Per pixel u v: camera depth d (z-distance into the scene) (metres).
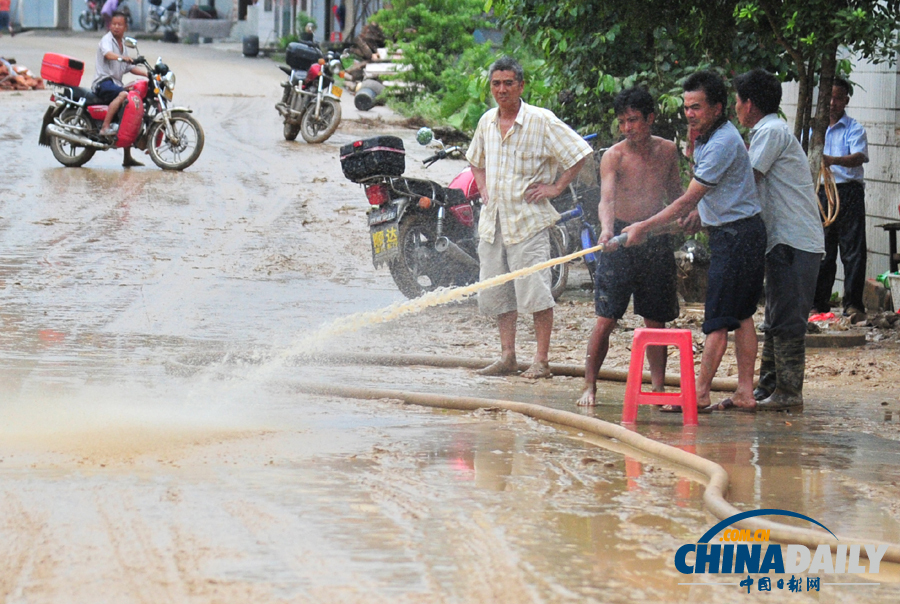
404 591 9.14
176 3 136.25
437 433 15.17
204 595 8.94
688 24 26.44
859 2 21.88
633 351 16.62
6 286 26.95
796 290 17.45
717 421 16.78
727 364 21.73
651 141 17.77
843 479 13.11
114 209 38.31
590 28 29.62
